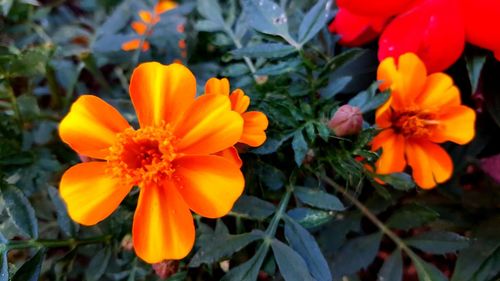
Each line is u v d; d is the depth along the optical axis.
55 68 0.14
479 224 0.11
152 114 0.08
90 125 0.08
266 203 0.10
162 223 0.08
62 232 0.12
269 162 0.10
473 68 0.11
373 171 0.10
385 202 0.11
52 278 0.10
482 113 0.12
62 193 0.08
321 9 0.11
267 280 0.12
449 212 0.12
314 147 0.10
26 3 0.14
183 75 0.08
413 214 0.11
